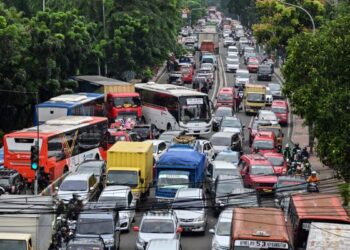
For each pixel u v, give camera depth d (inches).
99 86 5816.9
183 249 2979.8
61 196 3440.0
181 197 3233.3
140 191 3599.9
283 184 3580.2
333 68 3174.2
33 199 2923.2
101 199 3233.3
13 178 3747.5
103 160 4276.6
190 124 5393.7
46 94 5575.8
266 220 2536.9
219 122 5684.1
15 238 2556.6
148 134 5152.6
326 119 3002.0
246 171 3954.2
